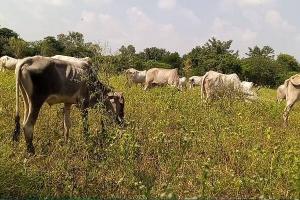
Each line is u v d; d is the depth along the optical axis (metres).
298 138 6.45
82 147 4.80
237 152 4.70
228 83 9.74
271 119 8.68
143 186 3.52
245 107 8.66
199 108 7.64
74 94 5.29
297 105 12.77
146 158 4.67
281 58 49.00
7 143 4.62
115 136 4.39
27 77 4.87
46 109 6.40
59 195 3.66
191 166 4.56
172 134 5.59
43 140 5.15
